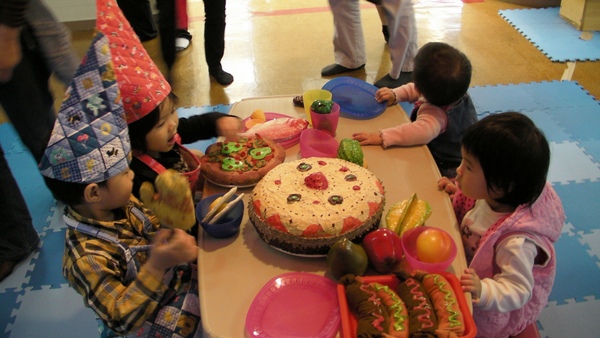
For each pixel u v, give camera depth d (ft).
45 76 5.74
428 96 5.18
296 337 3.02
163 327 3.64
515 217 3.49
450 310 2.96
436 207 4.00
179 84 10.21
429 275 3.18
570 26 11.71
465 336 2.85
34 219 7.14
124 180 3.34
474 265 3.64
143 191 3.45
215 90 9.97
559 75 9.84
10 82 5.24
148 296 3.22
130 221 3.70
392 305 3.01
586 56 10.42
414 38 9.65
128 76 3.78
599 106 8.80
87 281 3.28
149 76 3.93
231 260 3.60
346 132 5.01
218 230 3.69
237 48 11.60
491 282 3.38
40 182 7.79
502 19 12.34
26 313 5.84
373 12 13.00
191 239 3.23
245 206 4.07
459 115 5.38
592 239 6.24
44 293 6.07
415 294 3.09
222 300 3.30
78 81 3.08
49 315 5.80
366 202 3.54
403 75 9.93
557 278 5.77
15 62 4.67
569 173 7.31
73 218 3.41
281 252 3.63
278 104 5.58
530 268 3.44
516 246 3.43
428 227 3.55
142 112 3.87
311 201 3.53
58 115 3.04
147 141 4.07
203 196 4.22
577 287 5.67
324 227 3.38
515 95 9.24
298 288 3.34
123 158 3.28
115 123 3.21
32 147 5.83
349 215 3.43
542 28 11.69
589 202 6.79
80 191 3.18
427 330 2.86
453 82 5.01
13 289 6.14
